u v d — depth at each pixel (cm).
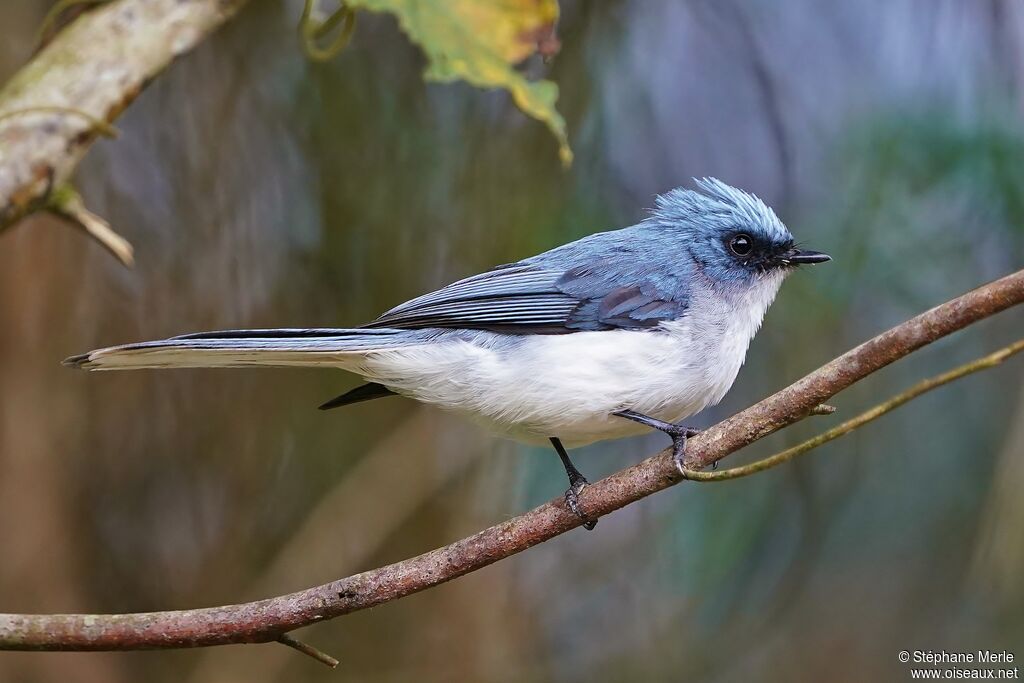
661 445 1187
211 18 749
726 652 1163
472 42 721
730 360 846
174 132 1094
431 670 1135
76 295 1066
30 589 1037
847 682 1130
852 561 1152
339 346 771
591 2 1121
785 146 1192
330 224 1101
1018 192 1086
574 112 1115
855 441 1136
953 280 1101
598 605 1197
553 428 810
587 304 818
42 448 1051
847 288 1107
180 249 1091
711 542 1170
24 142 695
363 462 1135
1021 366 1105
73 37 732
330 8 1100
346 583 642
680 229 891
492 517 1148
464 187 1097
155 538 1102
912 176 1110
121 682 1079
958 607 1119
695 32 1221
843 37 1214
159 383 1105
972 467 1115
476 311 805
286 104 1103
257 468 1121
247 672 1109
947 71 1159
